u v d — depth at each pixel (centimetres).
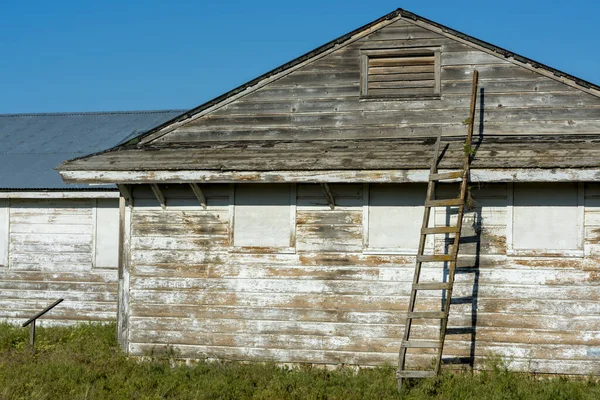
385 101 1367
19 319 1783
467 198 1229
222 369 1245
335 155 1262
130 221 1373
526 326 1214
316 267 1296
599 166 1115
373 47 1380
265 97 1413
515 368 1209
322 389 1125
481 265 1234
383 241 1275
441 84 1348
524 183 1230
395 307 1262
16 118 2244
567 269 1209
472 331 1227
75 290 1764
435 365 1190
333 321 1282
